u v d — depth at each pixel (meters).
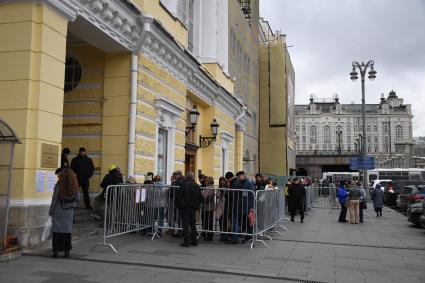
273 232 13.98
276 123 48.19
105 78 12.67
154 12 13.88
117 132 12.45
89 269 7.40
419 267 9.02
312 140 145.75
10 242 7.92
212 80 20.08
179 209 10.50
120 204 10.03
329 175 60.75
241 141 28.42
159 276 7.20
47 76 8.86
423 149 117.56
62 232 7.96
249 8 36.03
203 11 22.23
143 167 13.06
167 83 14.99
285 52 49.53
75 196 8.09
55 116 9.08
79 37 11.47
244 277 7.46
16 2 8.73
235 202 11.06
